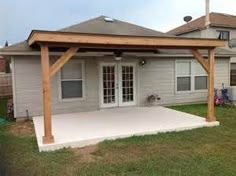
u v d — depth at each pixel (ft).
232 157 17.84
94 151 19.44
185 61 41.37
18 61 31.30
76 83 34.68
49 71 20.53
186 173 15.20
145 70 38.83
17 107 31.60
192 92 42.27
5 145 21.02
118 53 33.30
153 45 23.85
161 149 19.66
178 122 27.20
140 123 26.94
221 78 44.78
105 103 36.60
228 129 25.52
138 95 38.63
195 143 21.11
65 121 28.63
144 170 15.75
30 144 21.31
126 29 33.88
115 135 22.36
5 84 57.57
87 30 31.14
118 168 16.10
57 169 16.08
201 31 68.49
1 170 15.69
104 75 36.29
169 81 40.50
